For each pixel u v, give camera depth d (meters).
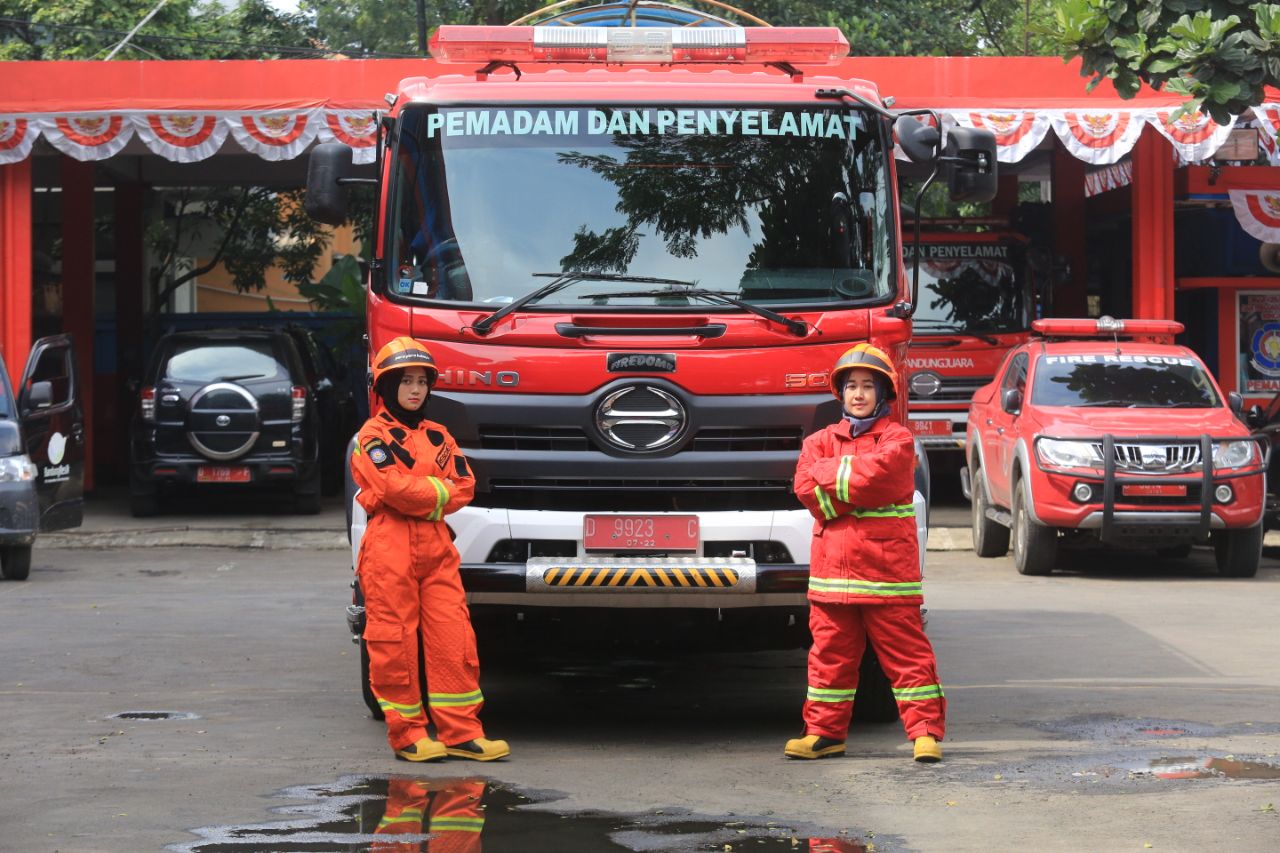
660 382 8.33
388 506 7.99
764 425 8.36
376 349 8.62
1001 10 37.00
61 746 8.36
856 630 8.08
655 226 8.59
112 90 20.33
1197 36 9.85
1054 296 27.02
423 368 8.00
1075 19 10.31
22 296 20.98
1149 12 10.17
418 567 8.04
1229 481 15.70
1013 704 9.54
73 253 25.97
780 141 8.72
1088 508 15.63
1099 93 20.17
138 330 29.41
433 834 6.43
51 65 20.31
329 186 8.98
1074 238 26.98
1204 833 6.46
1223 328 24.61
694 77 8.98
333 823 6.64
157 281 34.31
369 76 20.28
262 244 35.97
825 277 8.59
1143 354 17.28
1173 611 13.62
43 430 16.41
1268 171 22.92
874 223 8.69
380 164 8.93
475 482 8.27
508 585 8.18
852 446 7.94
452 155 8.68
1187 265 25.25
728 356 8.35
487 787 7.36
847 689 8.10
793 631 9.16
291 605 14.23
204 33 37.16
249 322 31.83
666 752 8.27
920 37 35.00
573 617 8.59
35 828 6.59
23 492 15.62
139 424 21.55
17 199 20.94
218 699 9.80
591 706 9.73
